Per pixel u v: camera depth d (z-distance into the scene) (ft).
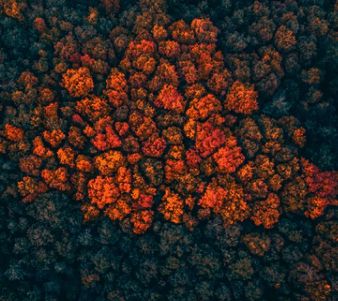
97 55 167.12
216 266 150.82
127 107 164.66
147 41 167.84
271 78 162.50
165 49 168.45
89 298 150.00
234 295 146.41
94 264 152.76
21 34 164.66
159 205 158.61
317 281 143.54
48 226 152.15
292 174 158.30
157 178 158.92
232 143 161.17
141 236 155.94
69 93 164.76
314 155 158.92
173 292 148.15
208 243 156.46
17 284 146.10
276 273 146.72
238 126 166.09
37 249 150.82
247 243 152.66
